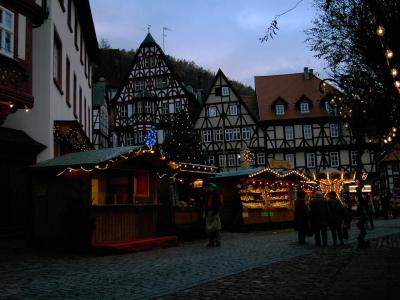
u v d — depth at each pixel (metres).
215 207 15.86
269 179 26.48
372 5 10.16
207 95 54.22
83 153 15.47
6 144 16.47
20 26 15.57
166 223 17.30
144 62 55.53
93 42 32.00
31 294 7.54
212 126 53.72
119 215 15.05
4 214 16.50
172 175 17.73
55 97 19.59
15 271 10.12
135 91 55.44
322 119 53.50
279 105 54.94
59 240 14.25
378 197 39.00
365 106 17.52
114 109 55.94
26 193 17.59
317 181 33.56
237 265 10.71
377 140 20.78
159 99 54.53
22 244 15.54
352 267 9.98
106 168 13.91
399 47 10.42
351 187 39.06
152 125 53.78
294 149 53.47
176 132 43.88
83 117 29.47
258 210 25.80
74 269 10.40
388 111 16.08
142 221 16.16
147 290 7.75
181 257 12.52
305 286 7.93
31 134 18.31
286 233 22.78
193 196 21.55
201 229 19.77
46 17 18.73
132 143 54.78
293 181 28.77
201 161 43.41
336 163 52.88
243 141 53.38
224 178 25.42
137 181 16.39
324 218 15.51
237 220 24.14
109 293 7.55
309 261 11.36
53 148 18.89
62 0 21.34
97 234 14.00
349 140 52.66
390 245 15.23
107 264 11.22
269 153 53.72
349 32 14.88
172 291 7.58
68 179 14.23
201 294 7.35
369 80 16.31
